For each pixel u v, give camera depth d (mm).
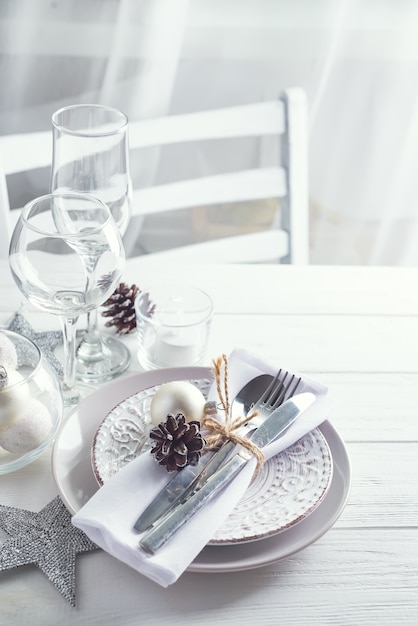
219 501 591
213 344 874
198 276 1015
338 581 593
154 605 563
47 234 662
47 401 670
